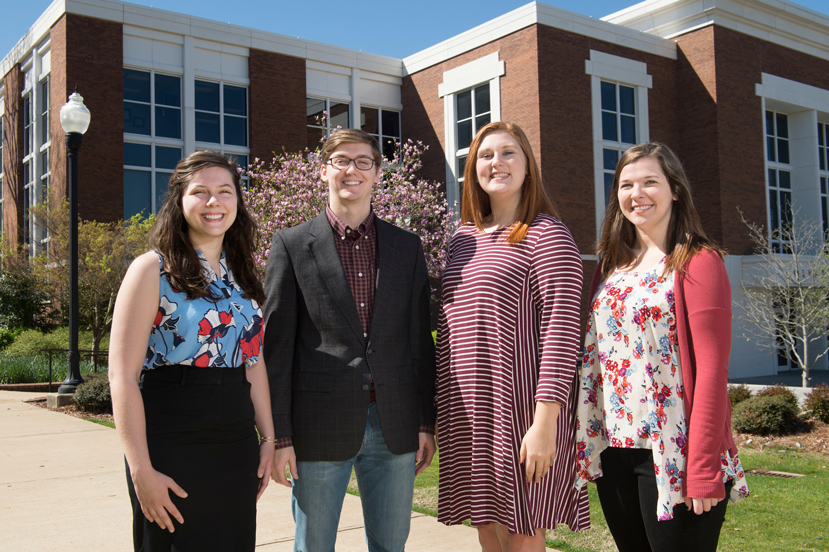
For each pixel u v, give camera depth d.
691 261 2.50
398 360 2.85
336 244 2.87
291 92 21.05
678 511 2.42
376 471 2.85
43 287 17.48
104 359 15.68
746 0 21.39
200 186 2.32
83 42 17.77
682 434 2.45
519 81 19.19
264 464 2.55
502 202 2.96
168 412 2.19
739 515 4.96
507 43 19.59
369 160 2.88
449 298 2.89
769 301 18.56
